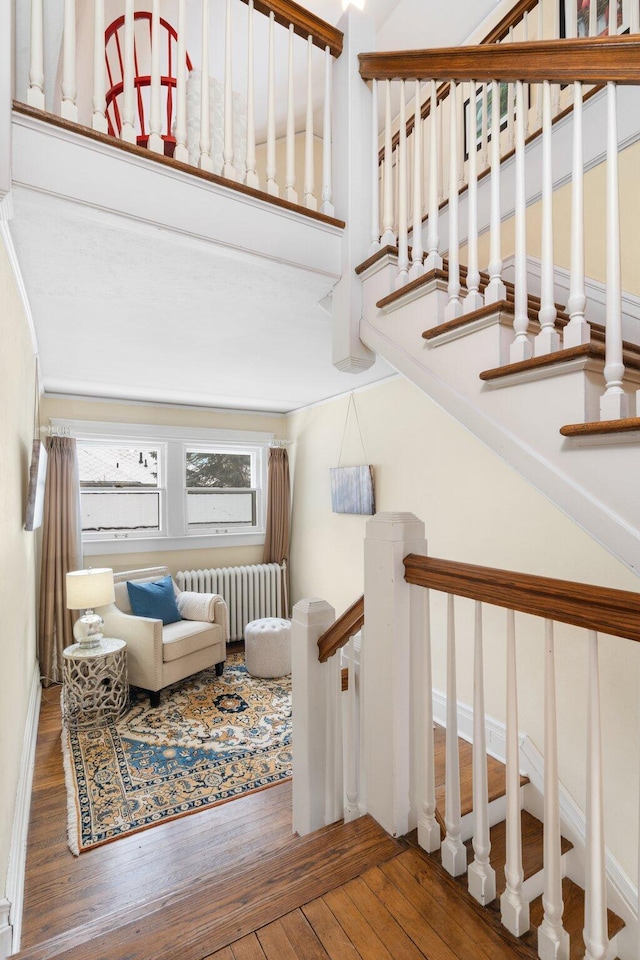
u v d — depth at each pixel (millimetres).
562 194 1914
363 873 1223
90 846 2113
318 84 3363
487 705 2619
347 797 1707
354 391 4172
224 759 2814
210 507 5082
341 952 1014
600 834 866
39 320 2486
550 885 962
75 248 1693
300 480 5152
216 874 1250
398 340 1689
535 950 1008
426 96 3174
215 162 1859
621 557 1025
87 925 1096
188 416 4875
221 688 3787
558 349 1195
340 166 1922
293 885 1188
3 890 1552
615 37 1023
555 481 1162
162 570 4445
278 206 1737
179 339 2820
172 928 1076
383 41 3469
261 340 2855
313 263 1831
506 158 2113
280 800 2451
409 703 1359
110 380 3836
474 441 2914
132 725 3195
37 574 3830
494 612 2600
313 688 1786
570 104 1914
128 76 1485
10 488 1833
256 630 4023
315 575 4809
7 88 1198
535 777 2299
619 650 2043
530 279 1999
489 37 2412
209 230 1592
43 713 3389
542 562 2475
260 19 2789
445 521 3113
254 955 1009
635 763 1977
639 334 1653
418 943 1029
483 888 1114
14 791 1978
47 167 1323
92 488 4453
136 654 3475
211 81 1891
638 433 972
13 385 1841
